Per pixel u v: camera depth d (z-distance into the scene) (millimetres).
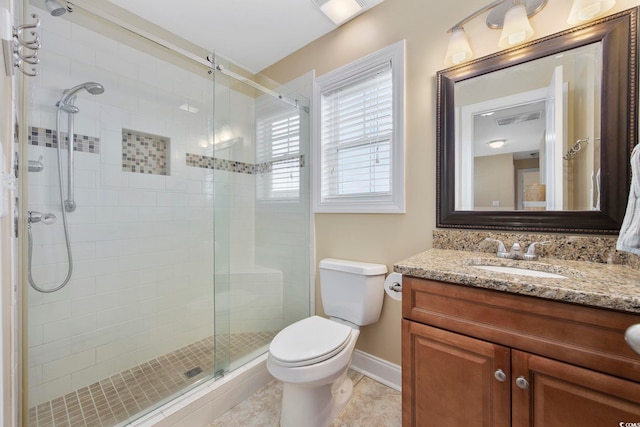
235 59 2227
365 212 1707
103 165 1643
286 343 1259
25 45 954
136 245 1782
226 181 1861
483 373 847
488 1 1302
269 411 1419
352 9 1664
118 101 1691
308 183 2043
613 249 1004
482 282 833
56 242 1473
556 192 1133
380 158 1680
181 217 2004
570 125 1103
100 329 1623
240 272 2070
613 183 1012
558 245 1104
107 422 1282
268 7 1652
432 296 961
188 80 2027
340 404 1386
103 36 1601
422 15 1489
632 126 984
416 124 1511
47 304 1439
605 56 1026
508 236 1215
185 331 2008
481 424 851
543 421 750
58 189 1479
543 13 1165
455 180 1374
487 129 1292
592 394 686
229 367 1562
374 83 1705
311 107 2008
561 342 728
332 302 1678
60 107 1474
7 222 878
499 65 1250
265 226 2301
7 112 906
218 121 1965
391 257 1614
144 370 1712
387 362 1626
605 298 654
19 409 1119
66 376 1490
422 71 1489
